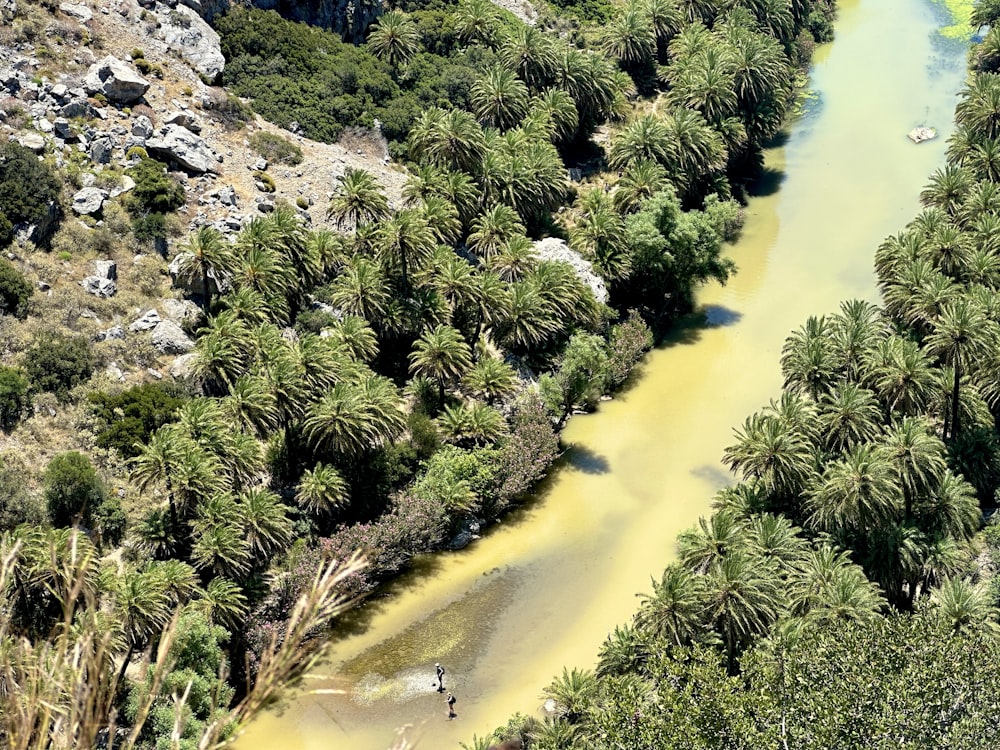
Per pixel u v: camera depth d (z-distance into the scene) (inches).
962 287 5098.4
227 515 3833.7
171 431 3991.1
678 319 5969.5
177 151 5251.0
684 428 5098.4
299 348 4424.2
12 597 3174.2
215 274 4763.8
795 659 3014.3
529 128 6259.8
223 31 6299.2
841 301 6072.8
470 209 5590.6
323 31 6702.8
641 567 4298.7
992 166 6264.8
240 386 4200.3
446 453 4520.2
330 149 6023.6
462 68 6801.2
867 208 7003.0
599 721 3058.6
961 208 5846.5
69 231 4758.9
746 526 3976.4
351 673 3823.8
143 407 4254.4
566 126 6594.5
